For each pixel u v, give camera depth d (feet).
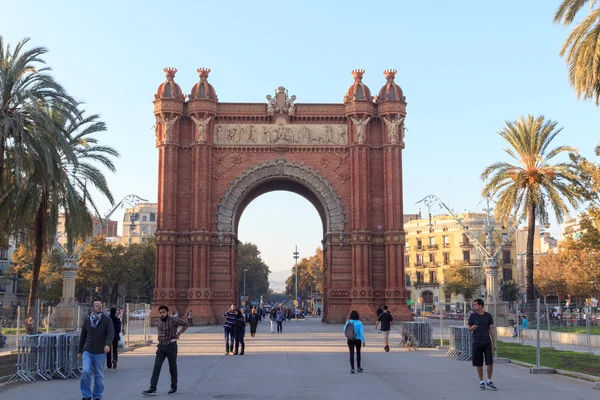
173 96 258.16
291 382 81.61
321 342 158.40
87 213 167.94
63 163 161.58
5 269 473.26
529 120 218.59
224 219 257.55
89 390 66.44
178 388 77.15
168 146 255.70
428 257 529.86
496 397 68.74
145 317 162.61
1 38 139.54
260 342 159.53
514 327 196.13
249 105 263.90
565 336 154.92
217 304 251.60
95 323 67.46
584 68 120.47
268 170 261.03
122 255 427.33
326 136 263.49
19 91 130.72
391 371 94.22
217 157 261.24
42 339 89.71
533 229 211.61
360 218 254.88
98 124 170.30
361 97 262.06
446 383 80.59
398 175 258.57
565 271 321.52
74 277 228.43
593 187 179.32
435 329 226.79
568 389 74.84
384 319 131.75
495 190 220.64
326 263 269.85
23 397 72.13
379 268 256.73
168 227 251.19
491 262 230.48
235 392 73.00
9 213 147.13
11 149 136.15
